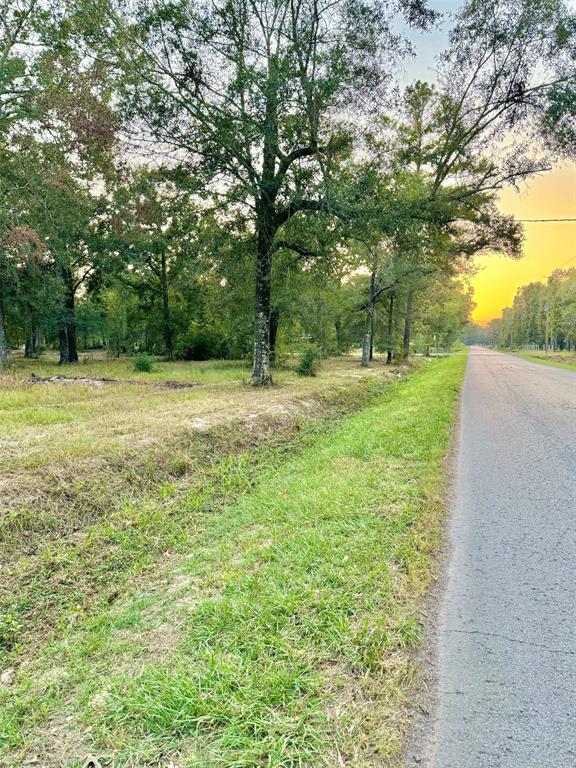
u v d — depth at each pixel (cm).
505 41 1059
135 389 1319
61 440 623
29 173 1593
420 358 4131
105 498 482
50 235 1869
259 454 704
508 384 1636
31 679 261
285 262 1695
